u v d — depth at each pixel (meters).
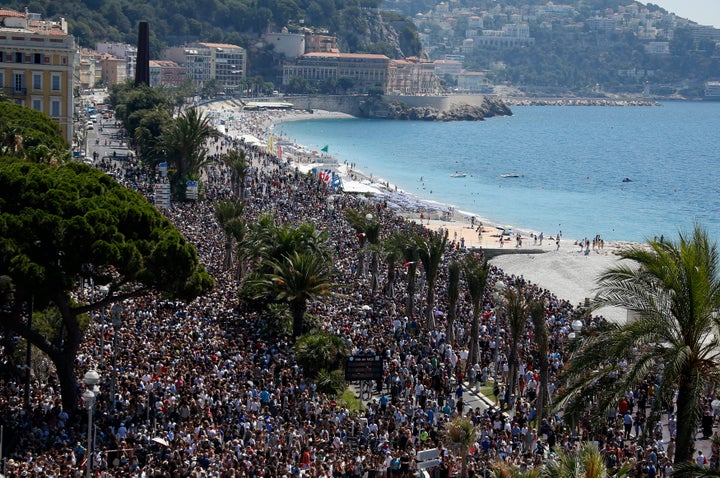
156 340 94.44
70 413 77.19
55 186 83.31
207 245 152.38
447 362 101.50
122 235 81.31
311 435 74.00
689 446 49.16
